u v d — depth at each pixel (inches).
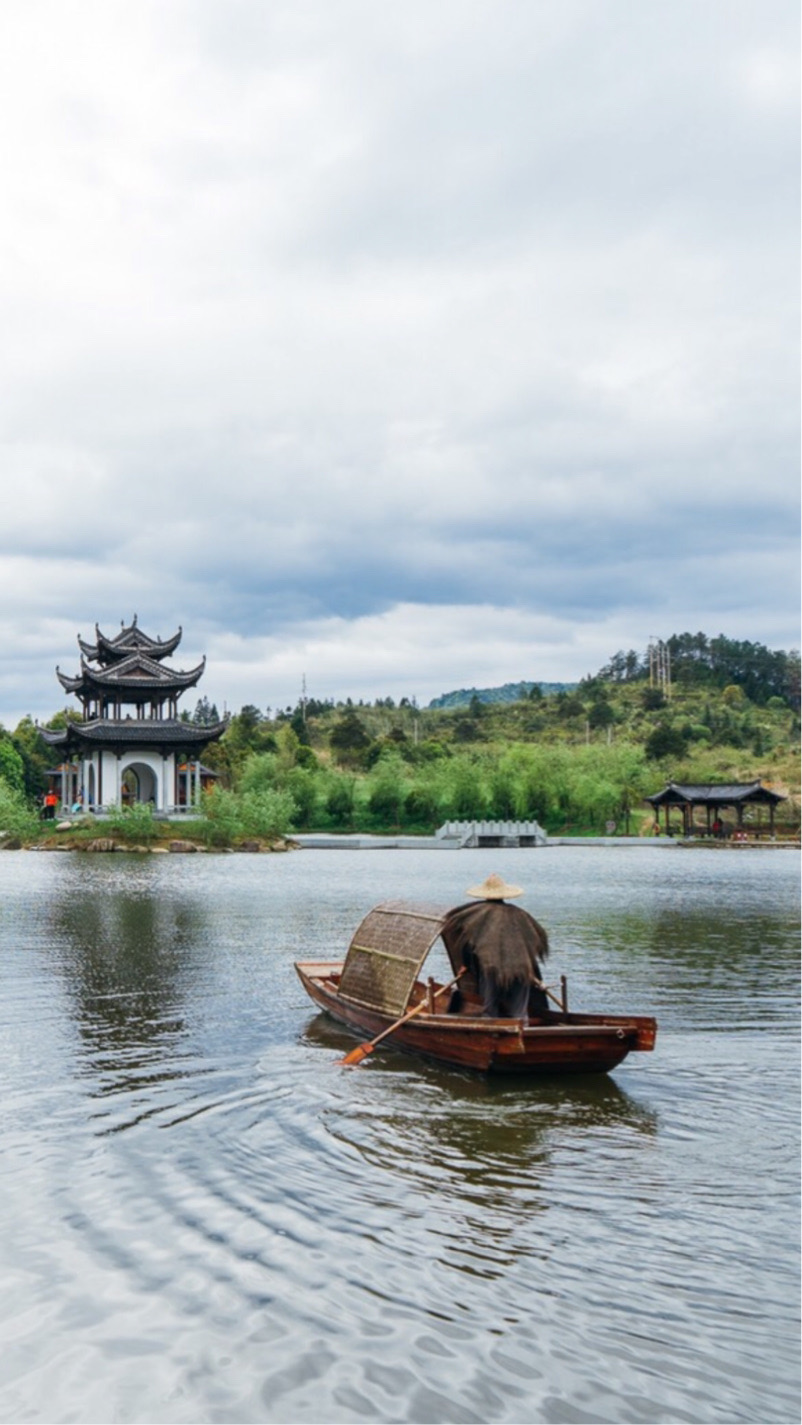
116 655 4099.4
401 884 1932.8
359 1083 532.1
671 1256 333.4
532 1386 262.2
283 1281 313.9
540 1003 617.3
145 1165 407.5
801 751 6948.8
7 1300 301.1
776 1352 278.5
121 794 3902.6
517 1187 391.5
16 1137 438.9
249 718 7386.8
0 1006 722.2
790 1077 546.9
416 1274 319.3
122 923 1248.8
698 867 2603.3
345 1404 254.5
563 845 4052.7
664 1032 649.6
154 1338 282.2
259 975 858.8
